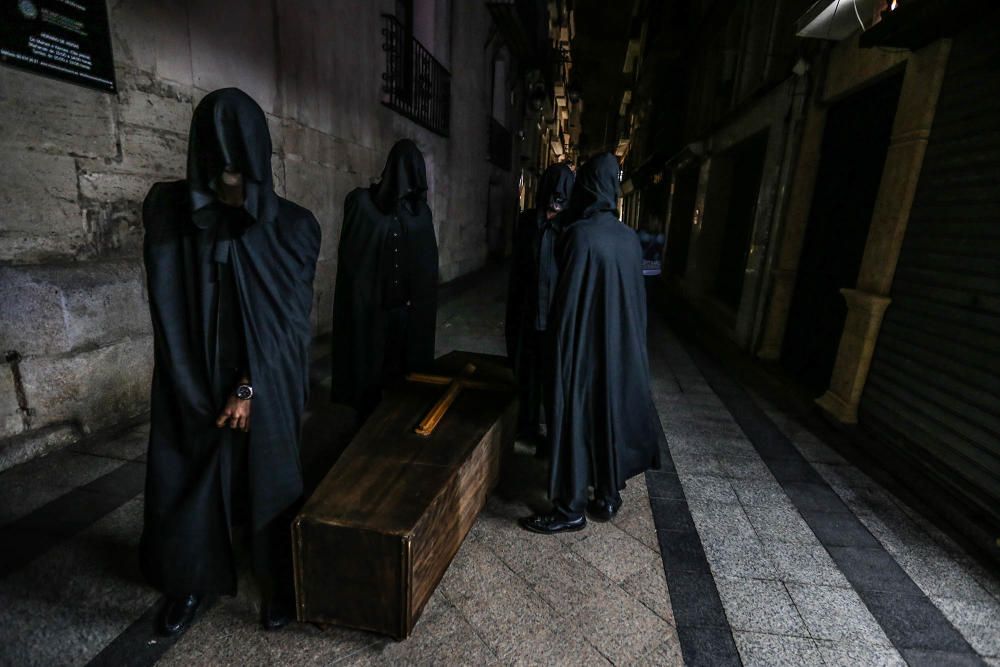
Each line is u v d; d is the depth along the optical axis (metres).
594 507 2.47
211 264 1.42
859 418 3.62
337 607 1.60
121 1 2.93
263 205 1.35
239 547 2.10
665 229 13.98
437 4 8.34
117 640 1.59
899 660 1.70
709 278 9.44
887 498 2.76
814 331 4.82
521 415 3.19
